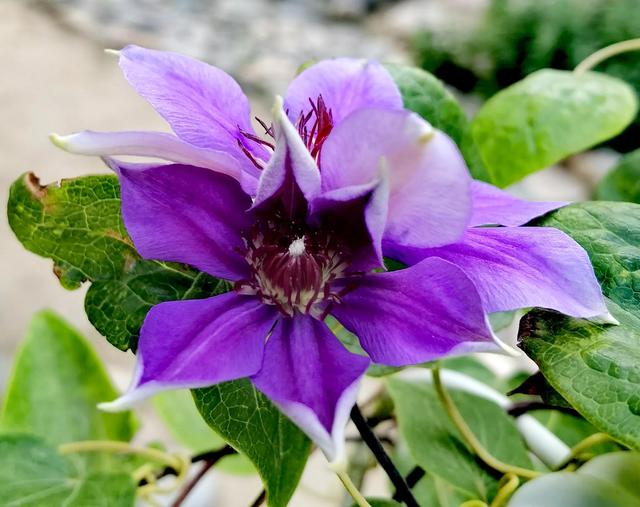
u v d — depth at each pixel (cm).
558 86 31
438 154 15
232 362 17
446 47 203
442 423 29
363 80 21
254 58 206
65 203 20
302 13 235
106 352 111
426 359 17
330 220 19
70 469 28
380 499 25
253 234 19
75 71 188
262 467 20
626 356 18
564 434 34
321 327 18
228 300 18
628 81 175
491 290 18
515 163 31
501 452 29
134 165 17
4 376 98
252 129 20
